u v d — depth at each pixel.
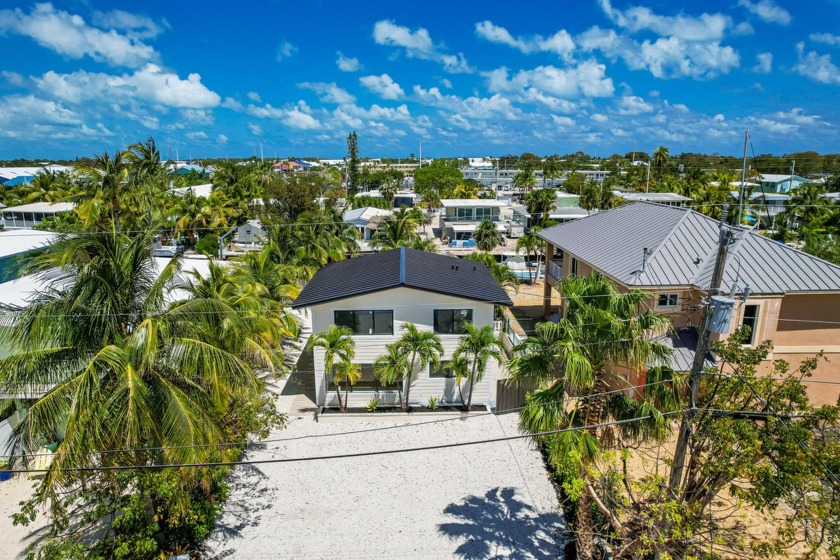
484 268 30.66
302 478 19.92
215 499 18.19
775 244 23.55
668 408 13.85
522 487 19.36
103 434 12.34
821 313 22.28
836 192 80.88
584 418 13.93
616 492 14.78
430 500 18.67
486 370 24.70
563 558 16.03
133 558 14.75
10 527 16.72
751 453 11.82
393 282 23.44
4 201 80.31
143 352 12.72
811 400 23.22
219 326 15.44
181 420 12.62
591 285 14.53
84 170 42.09
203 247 54.72
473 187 111.38
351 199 96.81
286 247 41.06
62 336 12.96
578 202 88.00
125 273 13.80
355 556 16.09
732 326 21.91
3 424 18.92
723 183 90.50
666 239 24.89
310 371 29.39
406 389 24.56
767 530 16.48
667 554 12.37
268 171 95.69
